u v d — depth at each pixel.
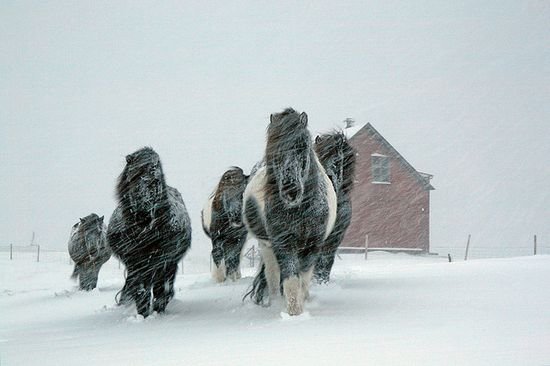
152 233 9.11
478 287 9.56
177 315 9.25
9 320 10.87
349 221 10.91
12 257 36.19
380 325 6.66
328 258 10.95
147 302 9.30
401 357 4.91
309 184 7.98
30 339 7.89
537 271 11.45
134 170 9.01
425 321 6.78
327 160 10.59
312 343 5.75
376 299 9.02
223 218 13.20
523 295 8.55
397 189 37.59
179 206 9.88
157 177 9.08
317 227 8.18
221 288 12.24
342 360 4.92
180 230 9.56
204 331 7.27
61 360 5.79
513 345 5.21
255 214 8.92
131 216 9.08
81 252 15.01
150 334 7.42
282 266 8.05
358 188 36.72
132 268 9.30
